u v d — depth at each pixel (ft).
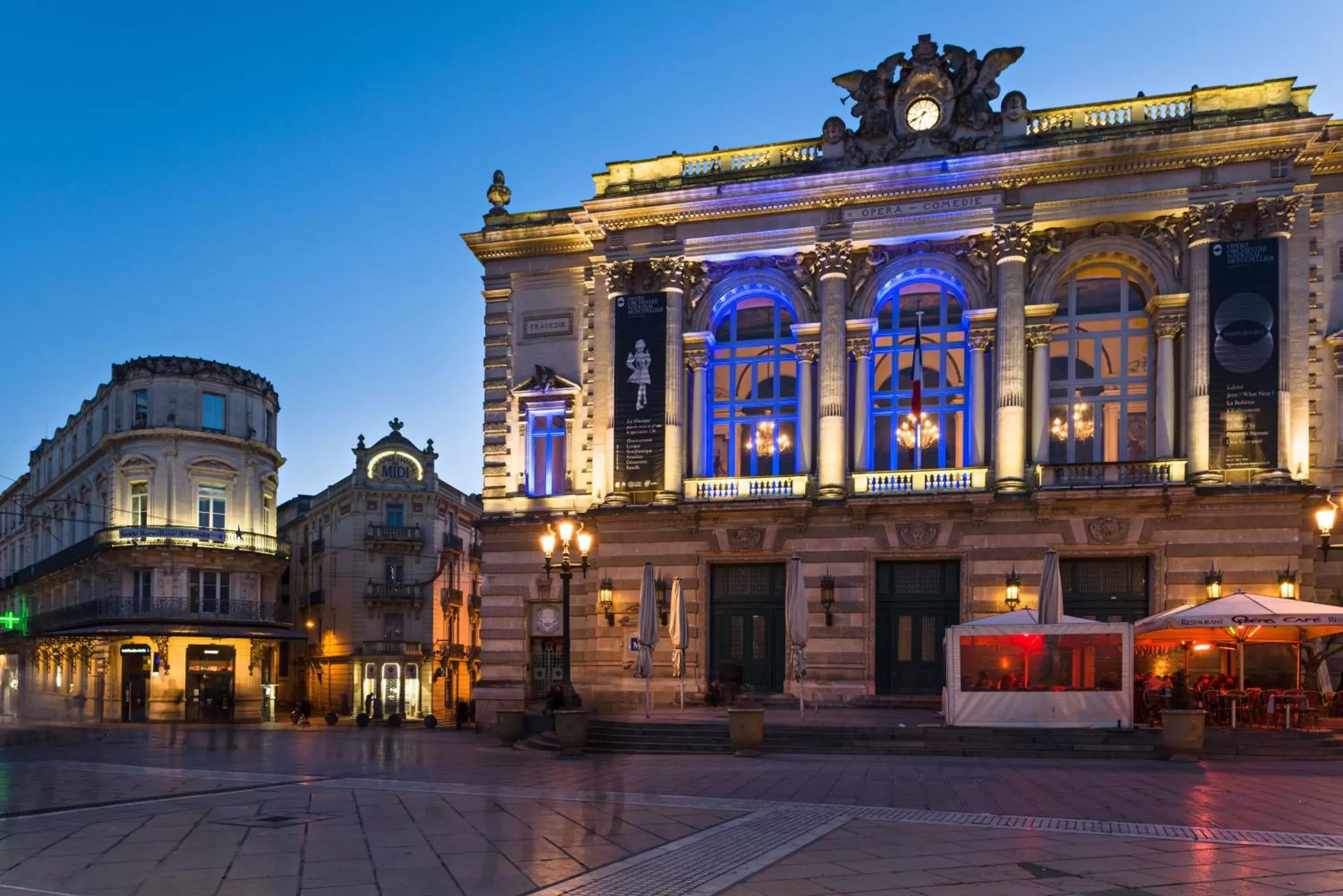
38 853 39.50
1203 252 95.71
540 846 40.04
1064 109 100.83
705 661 103.65
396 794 55.36
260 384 188.65
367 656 198.08
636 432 107.34
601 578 106.83
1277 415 92.53
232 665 174.50
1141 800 50.88
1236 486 91.61
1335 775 60.34
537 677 112.57
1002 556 97.60
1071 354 102.63
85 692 181.37
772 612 104.22
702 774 62.75
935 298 106.11
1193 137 95.09
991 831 42.70
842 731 75.66
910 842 40.24
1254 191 94.94
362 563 202.39
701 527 104.99
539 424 115.44
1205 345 94.73
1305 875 34.68
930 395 105.29
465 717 143.33
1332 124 95.30
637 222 109.50
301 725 157.58
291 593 234.99
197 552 172.55
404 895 32.65
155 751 87.35
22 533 244.83
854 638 100.07
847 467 104.06
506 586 112.98
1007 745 72.33
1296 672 89.04
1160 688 80.74
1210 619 72.54
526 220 116.57
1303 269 96.43
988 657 75.72
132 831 44.06
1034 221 100.01
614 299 109.91
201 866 36.96
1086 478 97.04
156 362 176.24
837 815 46.60
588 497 111.34
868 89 105.40
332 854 38.73
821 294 105.19
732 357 111.14
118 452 175.83
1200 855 37.76
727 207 107.04
